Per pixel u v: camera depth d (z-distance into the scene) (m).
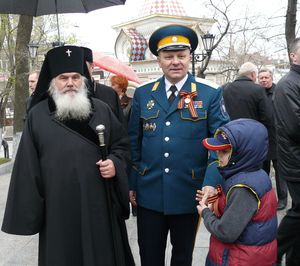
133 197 2.79
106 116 2.60
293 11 7.23
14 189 2.41
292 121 2.99
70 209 2.38
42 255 2.47
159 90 2.64
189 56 2.58
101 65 6.12
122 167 2.54
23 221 2.36
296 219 3.10
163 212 2.62
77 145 2.41
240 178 2.08
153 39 2.60
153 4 16.23
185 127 2.54
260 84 5.42
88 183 2.40
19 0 3.59
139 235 2.77
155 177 2.62
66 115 2.45
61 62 2.47
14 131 10.44
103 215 2.45
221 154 2.19
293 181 3.08
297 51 3.01
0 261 3.77
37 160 2.44
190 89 2.58
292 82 3.02
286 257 3.22
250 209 2.03
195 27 13.26
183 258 2.71
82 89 2.54
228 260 2.12
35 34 15.63
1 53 16.48
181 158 2.55
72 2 3.72
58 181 2.38
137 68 15.02
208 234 4.20
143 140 2.69
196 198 2.48
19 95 10.46
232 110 4.93
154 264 2.74
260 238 2.07
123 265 2.54
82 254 2.38
